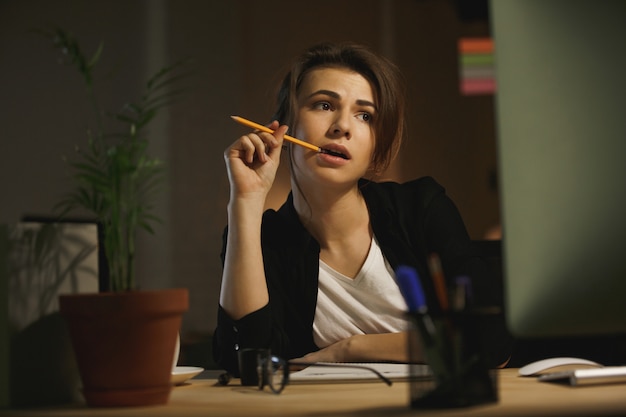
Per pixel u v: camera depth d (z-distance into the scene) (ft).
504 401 2.88
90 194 3.33
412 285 2.77
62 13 17.97
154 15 17.95
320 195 5.67
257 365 3.89
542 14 3.06
